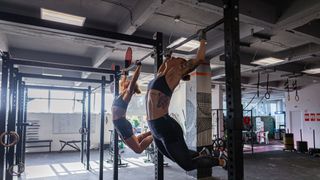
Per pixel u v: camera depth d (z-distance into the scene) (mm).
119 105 2736
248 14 3459
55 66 4258
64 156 9664
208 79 6324
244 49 6234
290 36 5160
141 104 12875
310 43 5703
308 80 10328
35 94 11414
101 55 6031
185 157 1850
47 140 11039
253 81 10367
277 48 6133
